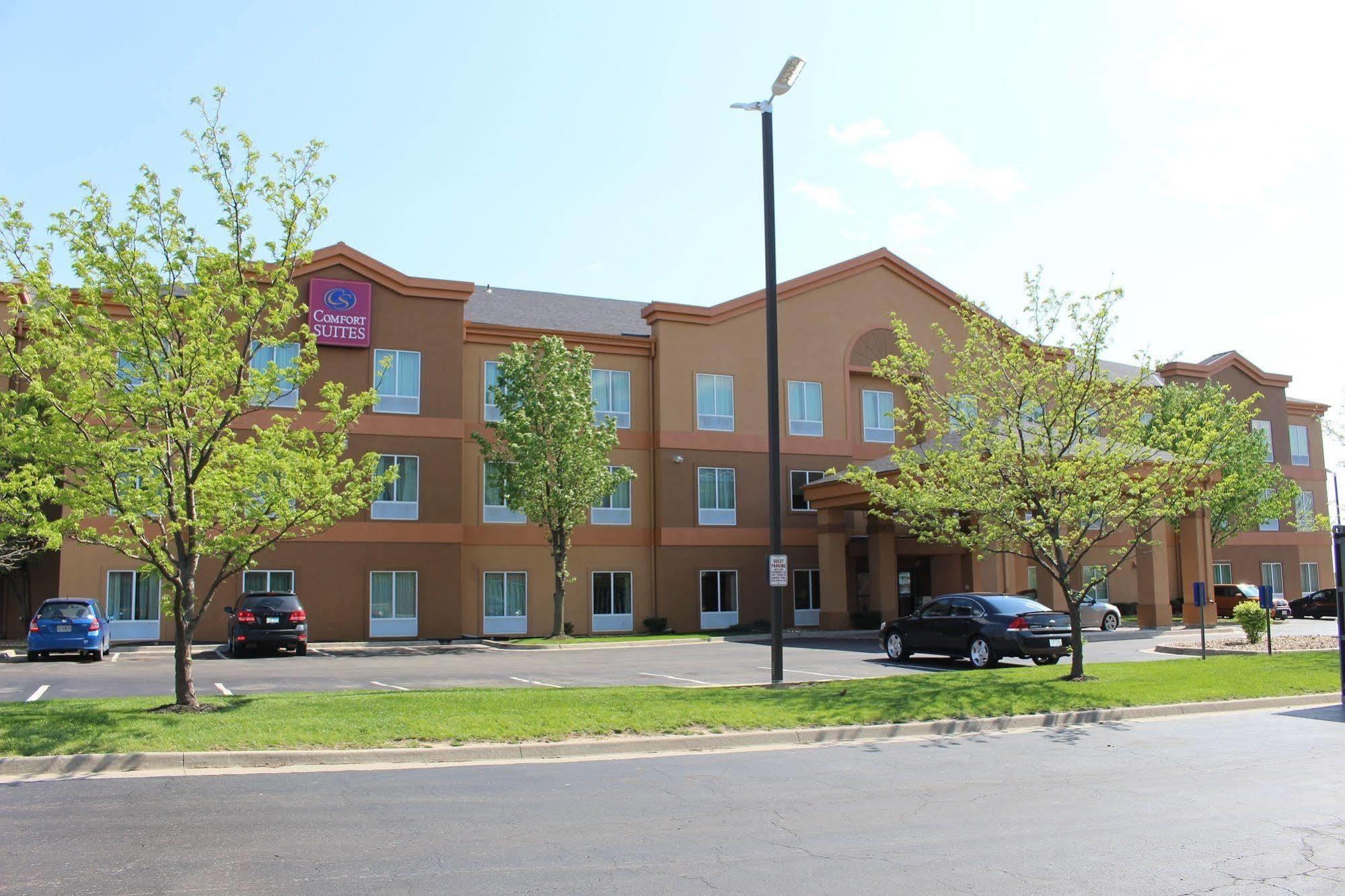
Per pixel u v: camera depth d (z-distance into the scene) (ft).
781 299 124.98
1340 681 54.19
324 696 46.55
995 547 64.39
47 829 24.94
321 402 44.04
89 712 39.17
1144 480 55.06
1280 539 167.63
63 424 38.58
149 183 40.40
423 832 25.04
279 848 23.39
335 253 103.86
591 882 21.07
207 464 42.27
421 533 104.63
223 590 97.66
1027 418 57.93
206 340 40.14
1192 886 20.92
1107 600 137.90
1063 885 20.95
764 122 57.00
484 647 95.25
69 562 94.84
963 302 60.70
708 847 23.88
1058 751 37.42
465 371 113.19
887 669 67.00
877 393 129.49
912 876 21.59
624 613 116.37
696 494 118.32
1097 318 53.83
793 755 36.70
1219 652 75.51
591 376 115.75
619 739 37.70
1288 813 27.30
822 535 114.42
